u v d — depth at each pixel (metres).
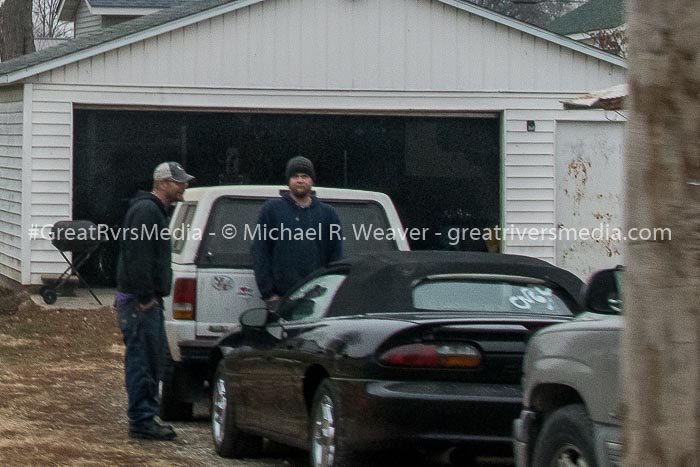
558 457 13.52
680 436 8.73
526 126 46.53
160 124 45.34
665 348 8.74
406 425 16.16
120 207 45.34
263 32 45.28
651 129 8.73
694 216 8.66
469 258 18.88
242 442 20.92
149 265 21.52
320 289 19.41
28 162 44.06
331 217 23.20
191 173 45.56
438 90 46.09
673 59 8.63
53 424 23.72
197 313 23.28
